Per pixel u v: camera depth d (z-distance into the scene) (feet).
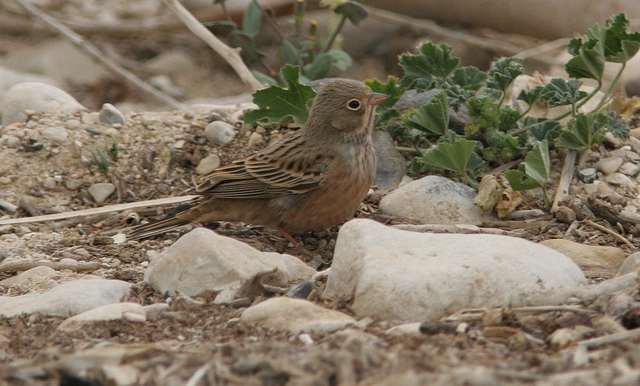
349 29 69.77
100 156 39.75
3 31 72.64
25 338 23.40
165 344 22.07
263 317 22.84
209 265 27.14
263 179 33.35
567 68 36.37
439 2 65.00
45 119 42.70
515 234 33.01
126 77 48.52
